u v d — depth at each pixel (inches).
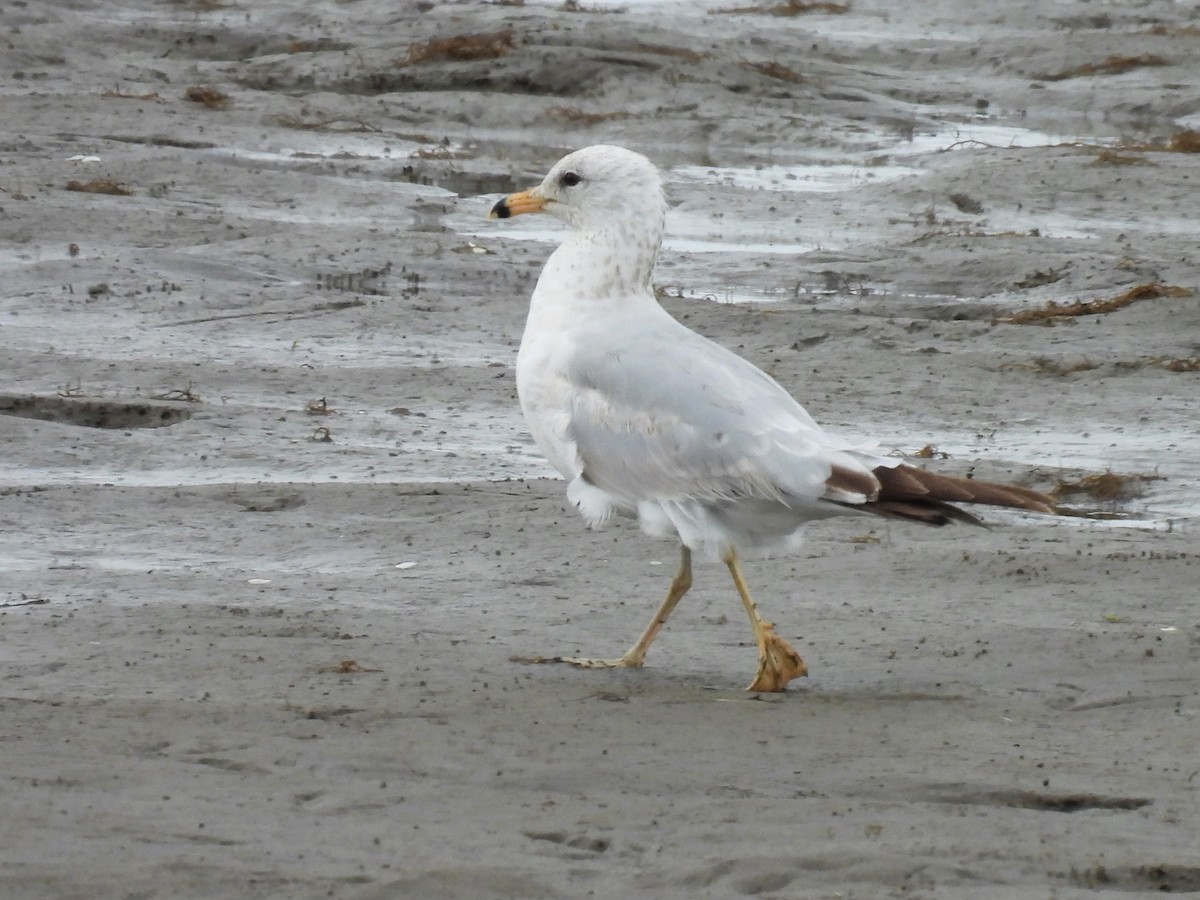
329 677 382.9
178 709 350.9
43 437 650.8
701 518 391.5
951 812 300.4
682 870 267.6
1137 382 775.7
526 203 432.8
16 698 359.3
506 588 484.7
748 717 360.8
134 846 268.4
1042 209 1243.8
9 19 1930.4
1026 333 865.5
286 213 1190.9
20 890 251.0
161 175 1250.6
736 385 394.0
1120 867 275.4
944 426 713.0
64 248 1030.4
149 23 1985.7
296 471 630.5
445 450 666.2
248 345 838.5
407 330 876.6
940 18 2210.9
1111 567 504.1
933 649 423.2
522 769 317.7
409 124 1600.6
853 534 548.7
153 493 580.1
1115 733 354.6
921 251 1077.8
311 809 291.0
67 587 478.9
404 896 255.3
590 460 405.4
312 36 1935.3
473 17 1934.1
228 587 481.1
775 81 1796.3
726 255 1092.5
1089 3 2233.0
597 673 400.8
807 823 291.1
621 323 415.5
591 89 1731.1
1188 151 1454.2
